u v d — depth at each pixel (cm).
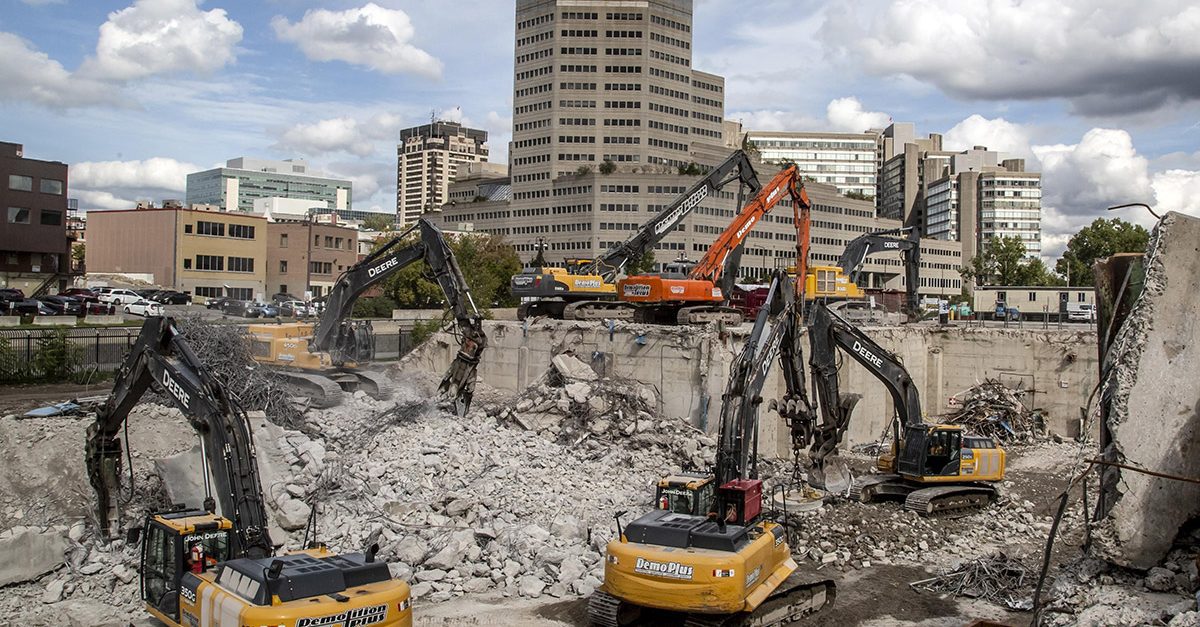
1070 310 9112
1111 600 1527
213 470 1620
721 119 18438
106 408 1952
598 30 16900
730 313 4169
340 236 10856
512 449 2792
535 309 4500
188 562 1498
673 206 4359
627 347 3856
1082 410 4475
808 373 3884
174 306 6975
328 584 1309
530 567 2027
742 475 2097
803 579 2033
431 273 3375
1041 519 2828
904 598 2052
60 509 2095
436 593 1912
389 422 2866
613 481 2769
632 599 1639
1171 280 1631
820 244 17700
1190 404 1625
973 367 4838
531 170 17150
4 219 7800
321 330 3312
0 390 3434
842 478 3288
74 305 6419
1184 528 1612
